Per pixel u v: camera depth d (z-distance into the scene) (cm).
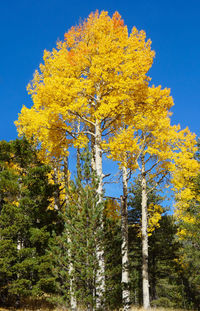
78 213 782
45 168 1283
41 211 1246
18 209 1192
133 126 1095
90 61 971
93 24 974
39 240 1140
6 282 1159
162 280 2191
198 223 1672
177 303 2242
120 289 747
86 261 713
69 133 962
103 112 872
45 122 937
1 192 1264
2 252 1102
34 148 1349
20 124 1238
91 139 1132
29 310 1096
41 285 1073
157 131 1249
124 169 1323
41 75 1230
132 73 922
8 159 1389
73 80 883
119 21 967
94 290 714
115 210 1150
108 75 910
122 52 919
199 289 2508
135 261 2203
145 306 1312
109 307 717
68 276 729
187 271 2338
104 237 760
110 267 776
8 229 1142
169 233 2205
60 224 1241
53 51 1102
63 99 880
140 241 2191
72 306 739
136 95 950
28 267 1085
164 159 1297
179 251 2275
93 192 817
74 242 741
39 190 1252
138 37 952
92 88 932
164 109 1019
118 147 920
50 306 1158
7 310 1081
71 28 987
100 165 934
